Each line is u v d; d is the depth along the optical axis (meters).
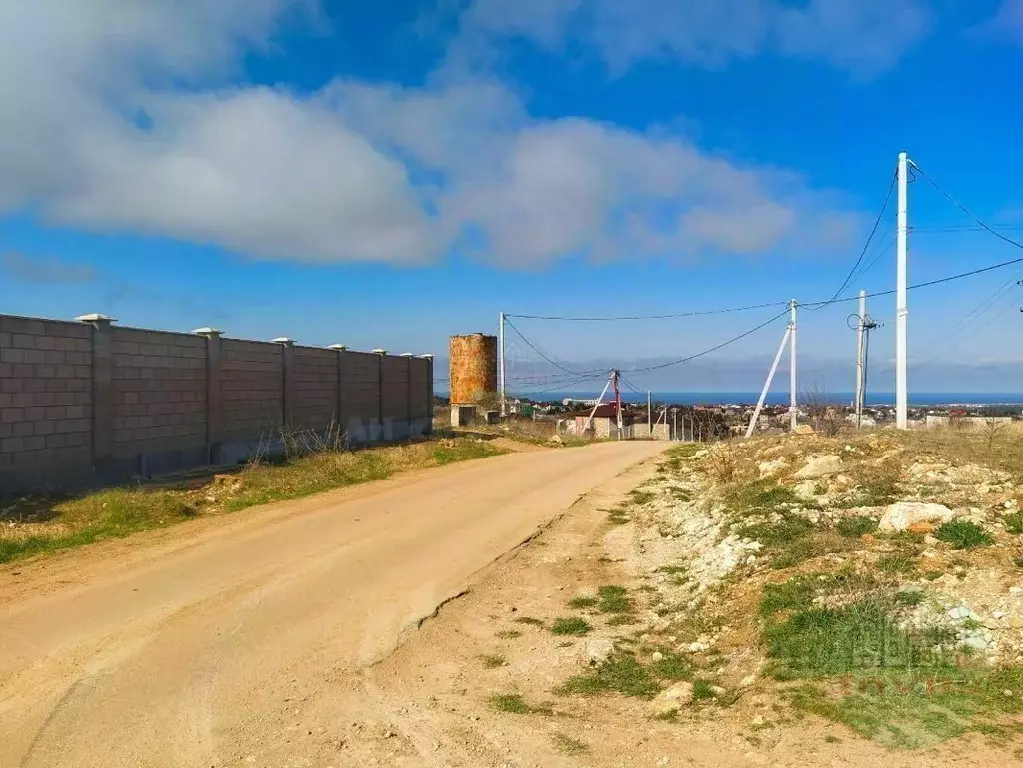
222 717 5.01
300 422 20.95
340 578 8.76
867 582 6.37
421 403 29.38
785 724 4.59
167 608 7.45
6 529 10.47
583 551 10.65
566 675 6.00
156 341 15.55
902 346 18.27
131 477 14.74
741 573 8.02
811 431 20.34
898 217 18.42
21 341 12.48
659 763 4.28
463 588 8.54
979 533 7.14
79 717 4.96
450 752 4.51
